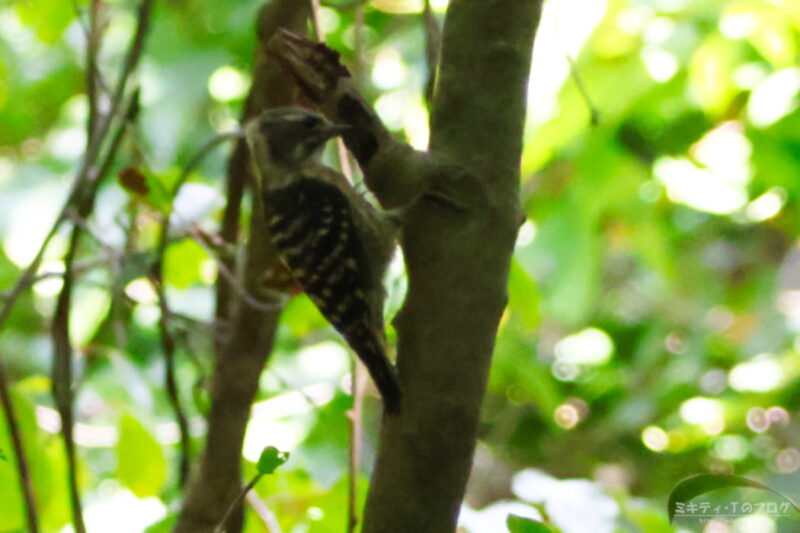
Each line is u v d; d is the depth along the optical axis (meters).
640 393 13.99
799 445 13.09
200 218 8.13
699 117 11.52
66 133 11.99
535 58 9.94
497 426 14.35
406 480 4.34
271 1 6.13
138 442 7.08
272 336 6.05
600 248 12.66
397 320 4.58
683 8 10.26
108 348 8.50
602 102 10.20
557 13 9.84
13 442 5.31
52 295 10.13
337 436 9.36
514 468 13.81
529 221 11.92
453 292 4.49
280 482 7.70
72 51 12.52
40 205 11.02
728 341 13.50
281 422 9.47
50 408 7.98
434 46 5.93
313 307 8.36
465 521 6.64
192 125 11.69
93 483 9.48
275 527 6.02
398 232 4.78
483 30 4.71
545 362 14.61
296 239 6.31
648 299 14.61
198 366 6.49
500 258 4.56
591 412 14.38
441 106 4.76
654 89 10.52
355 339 5.96
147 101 11.25
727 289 13.26
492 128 4.66
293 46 5.20
